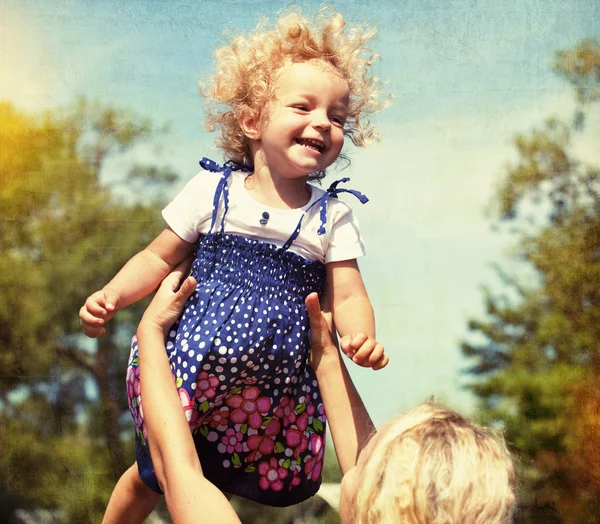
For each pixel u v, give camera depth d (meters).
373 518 1.12
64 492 6.75
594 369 7.65
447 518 1.08
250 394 1.90
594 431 6.94
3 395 7.13
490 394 7.52
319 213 1.96
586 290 7.66
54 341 7.29
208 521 1.40
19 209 6.87
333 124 1.96
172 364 1.83
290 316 1.89
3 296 7.15
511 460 1.19
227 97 2.06
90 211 6.99
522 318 7.75
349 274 1.97
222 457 1.92
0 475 6.74
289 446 1.93
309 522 6.25
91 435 7.12
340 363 1.71
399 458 1.15
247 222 1.91
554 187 7.35
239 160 2.10
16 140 6.41
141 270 1.97
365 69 2.18
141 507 2.01
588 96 6.77
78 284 7.05
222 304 1.86
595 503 6.40
